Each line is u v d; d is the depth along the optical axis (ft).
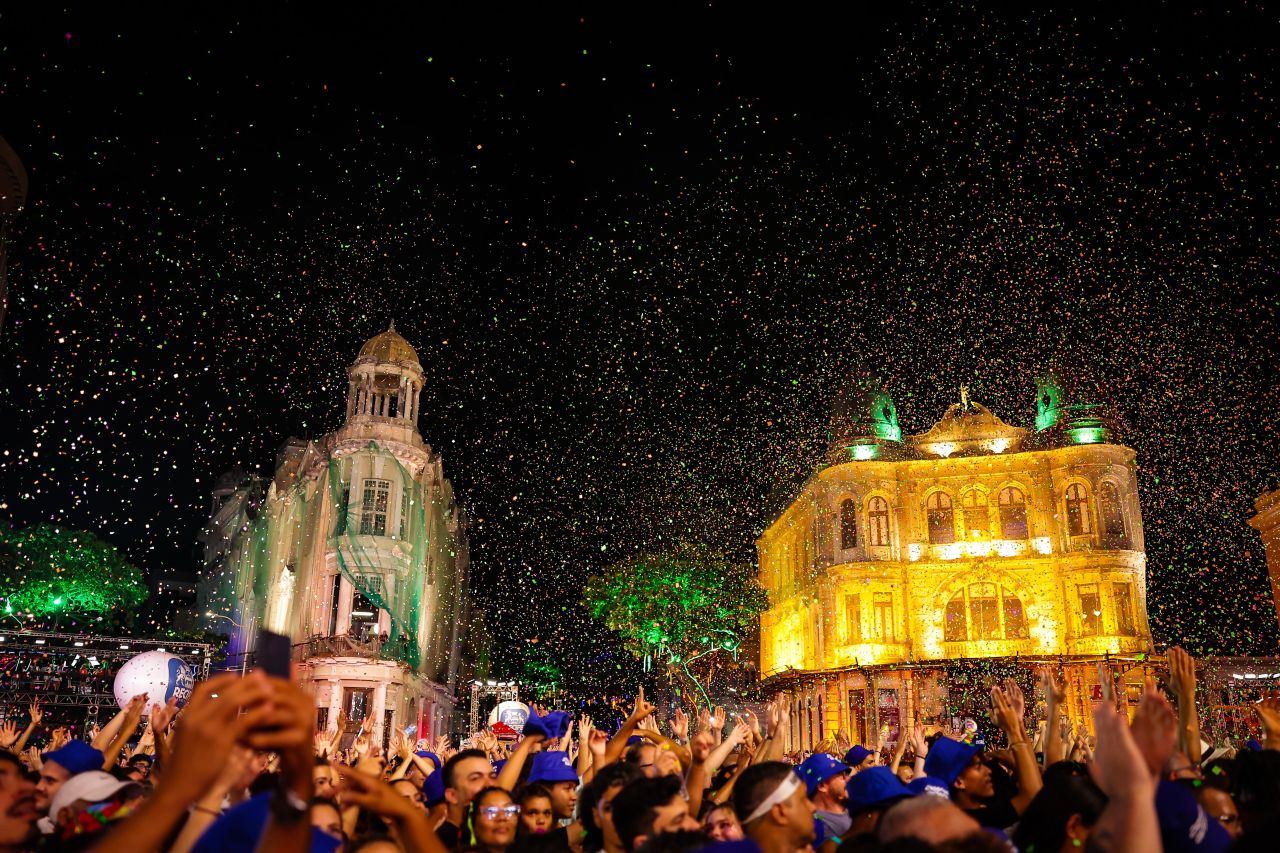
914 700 155.43
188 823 14.28
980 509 172.24
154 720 27.40
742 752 35.99
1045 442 173.06
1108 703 12.31
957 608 167.12
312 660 155.22
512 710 90.84
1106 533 163.32
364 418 175.94
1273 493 137.39
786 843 18.19
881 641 166.09
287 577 179.73
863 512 173.88
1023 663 150.82
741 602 194.39
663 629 187.11
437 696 195.21
